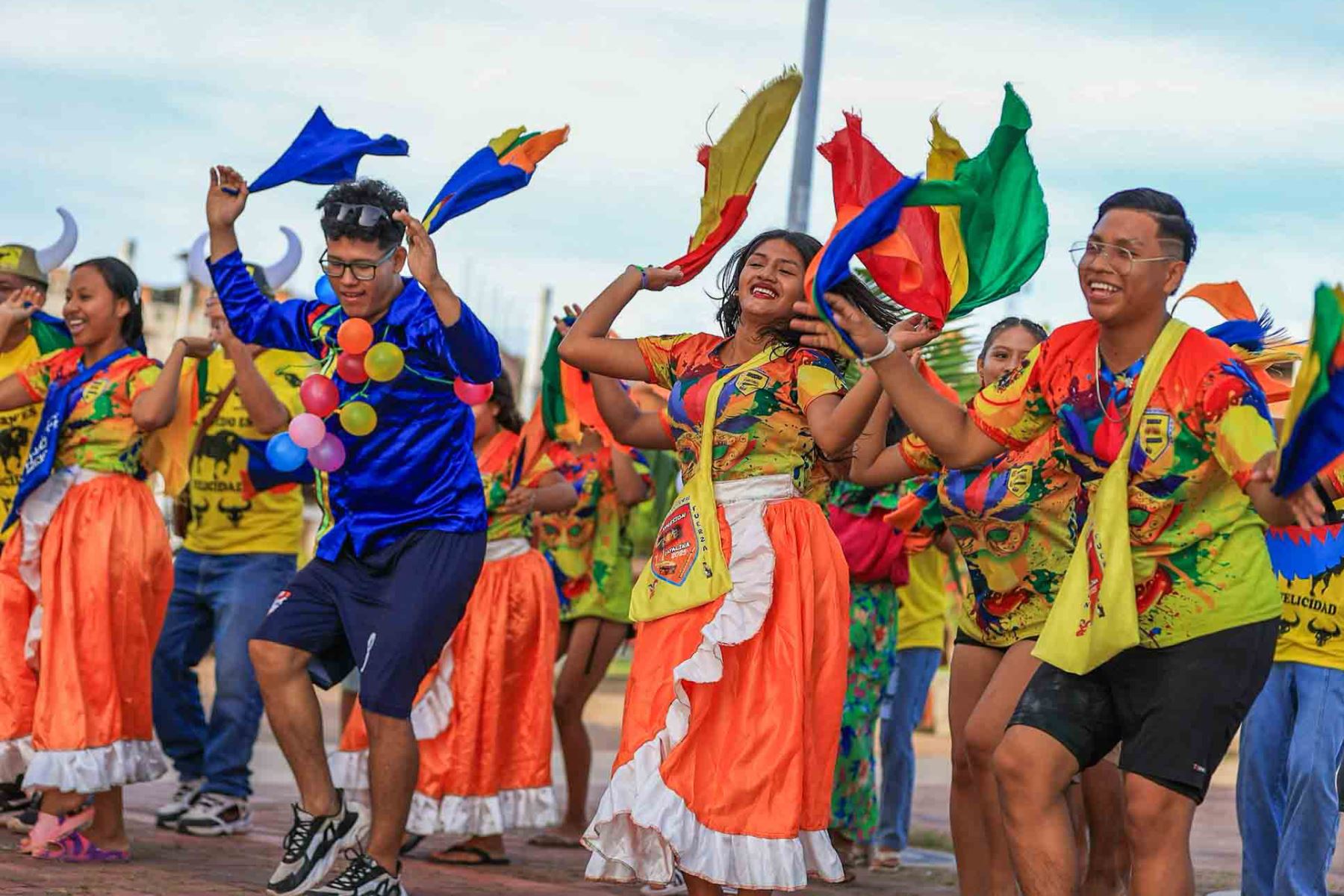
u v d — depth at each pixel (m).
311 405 5.51
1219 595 4.29
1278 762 6.04
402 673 5.45
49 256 7.93
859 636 7.58
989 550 5.64
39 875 5.94
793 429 5.06
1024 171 4.98
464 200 5.49
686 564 4.98
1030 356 4.57
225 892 5.76
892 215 4.45
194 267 6.93
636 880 4.88
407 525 5.56
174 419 7.00
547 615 7.61
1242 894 6.16
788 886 4.74
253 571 7.74
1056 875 4.31
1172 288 4.29
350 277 5.46
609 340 5.47
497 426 7.52
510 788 7.49
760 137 5.64
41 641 6.48
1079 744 4.39
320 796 5.50
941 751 15.91
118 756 6.44
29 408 7.78
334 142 5.82
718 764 4.86
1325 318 3.59
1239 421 4.08
